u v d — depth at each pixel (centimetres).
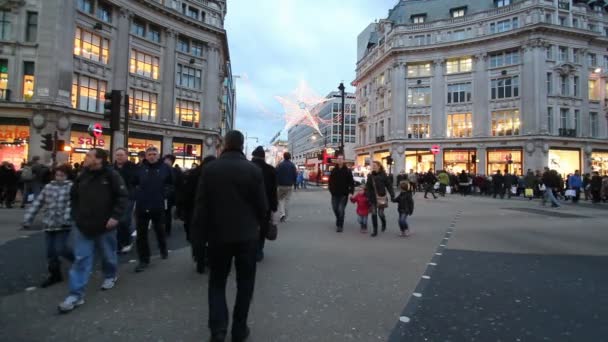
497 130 4206
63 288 491
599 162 4125
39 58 2545
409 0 5291
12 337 341
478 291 498
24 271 567
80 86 2834
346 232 967
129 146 3253
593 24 4284
